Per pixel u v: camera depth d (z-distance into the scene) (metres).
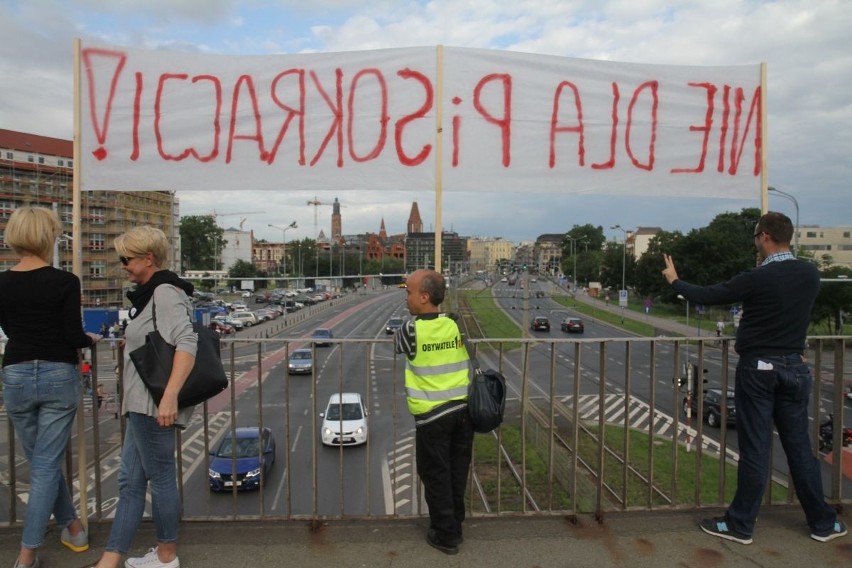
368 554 3.23
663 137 4.13
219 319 48.28
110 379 24.19
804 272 3.24
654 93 4.11
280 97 3.94
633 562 3.18
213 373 2.89
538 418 15.94
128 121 3.88
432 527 3.30
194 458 14.65
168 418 2.72
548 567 3.12
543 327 42.62
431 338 3.16
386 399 22.14
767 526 3.61
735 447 16.14
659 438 17.23
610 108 4.08
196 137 3.92
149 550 3.29
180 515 3.63
